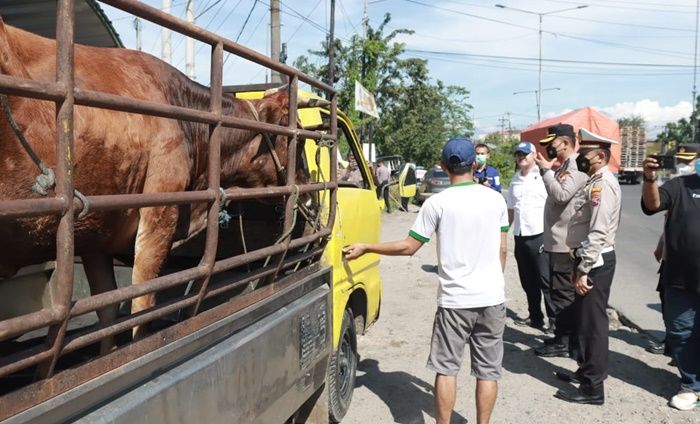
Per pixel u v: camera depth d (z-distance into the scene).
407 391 4.80
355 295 4.55
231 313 2.54
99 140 2.18
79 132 2.10
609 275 4.41
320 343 3.52
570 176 4.94
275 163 3.39
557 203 5.10
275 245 2.80
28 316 1.46
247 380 2.54
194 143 2.81
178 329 2.15
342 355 4.23
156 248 2.53
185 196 2.04
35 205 1.47
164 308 2.03
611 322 6.72
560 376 5.07
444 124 39.66
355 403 4.55
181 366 2.13
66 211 1.57
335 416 4.01
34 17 3.49
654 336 6.16
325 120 4.37
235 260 2.43
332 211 3.57
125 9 1.71
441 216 3.65
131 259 3.21
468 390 4.88
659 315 6.94
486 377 3.70
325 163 3.97
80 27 3.98
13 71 1.87
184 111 2.01
